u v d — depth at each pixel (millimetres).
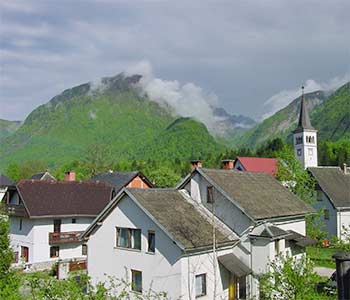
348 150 129000
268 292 20328
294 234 32156
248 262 29312
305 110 100000
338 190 58312
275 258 27094
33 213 44219
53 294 15445
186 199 31703
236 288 29359
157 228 27094
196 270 26531
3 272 23375
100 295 15609
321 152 134125
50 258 45156
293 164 50562
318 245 46250
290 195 36719
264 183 36062
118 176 61562
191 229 27547
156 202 28844
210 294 27266
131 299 27969
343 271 9055
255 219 29094
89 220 48469
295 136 100062
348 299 8945
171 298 26000
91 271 30719
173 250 26172
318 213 45344
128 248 28750
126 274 26078
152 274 27141
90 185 51031
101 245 30359
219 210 31031
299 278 19156
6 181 81312
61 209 46375
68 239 45750
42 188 47500
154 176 86562
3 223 25391
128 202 28938
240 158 90938
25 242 45562
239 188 32156
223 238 28812
